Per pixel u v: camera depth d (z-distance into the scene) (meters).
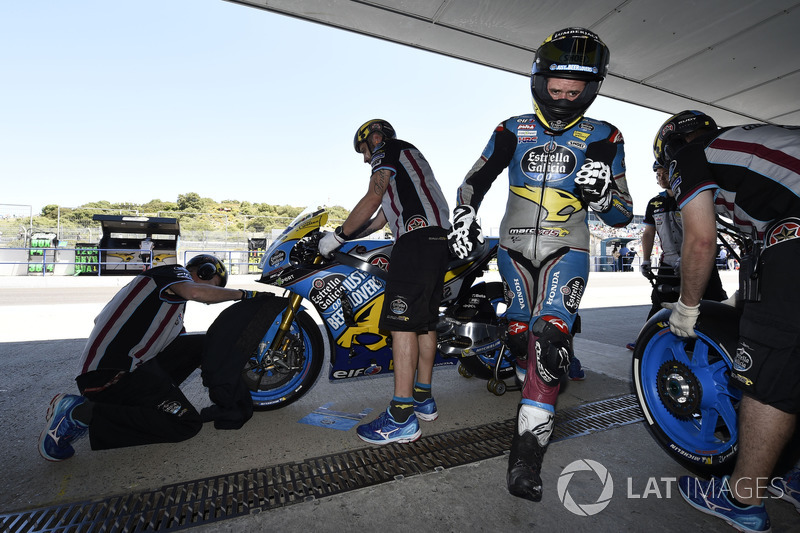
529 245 1.78
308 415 2.52
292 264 2.41
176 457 1.99
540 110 1.75
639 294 10.77
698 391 1.80
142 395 2.02
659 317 1.96
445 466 1.91
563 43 1.59
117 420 1.96
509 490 1.58
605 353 4.14
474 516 1.54
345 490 1.70
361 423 2.40
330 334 2.49
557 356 1.60
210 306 7.46
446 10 3.89
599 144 1.71
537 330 1.68
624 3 3.76
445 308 2.86
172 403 2.06
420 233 2.13
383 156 2.19
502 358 2.72
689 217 1.48
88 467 1.90
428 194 2.20
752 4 3.74
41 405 2.65
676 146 1.73
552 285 1.74
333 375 2.54
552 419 1.68
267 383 2.62
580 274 1.76
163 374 2.12
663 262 3.69
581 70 1.58
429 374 2.46
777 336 1.33
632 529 1.48
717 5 3.79
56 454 1.90
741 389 1.42
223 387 2.24
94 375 1.96
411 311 2.06
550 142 1.76
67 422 1.91
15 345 4.36
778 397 1.33
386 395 2.89
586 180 1.63
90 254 14.74
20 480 1.79
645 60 4.61
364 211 2.18
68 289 11.30
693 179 1.49
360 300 2.47
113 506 1.61
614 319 6.46
